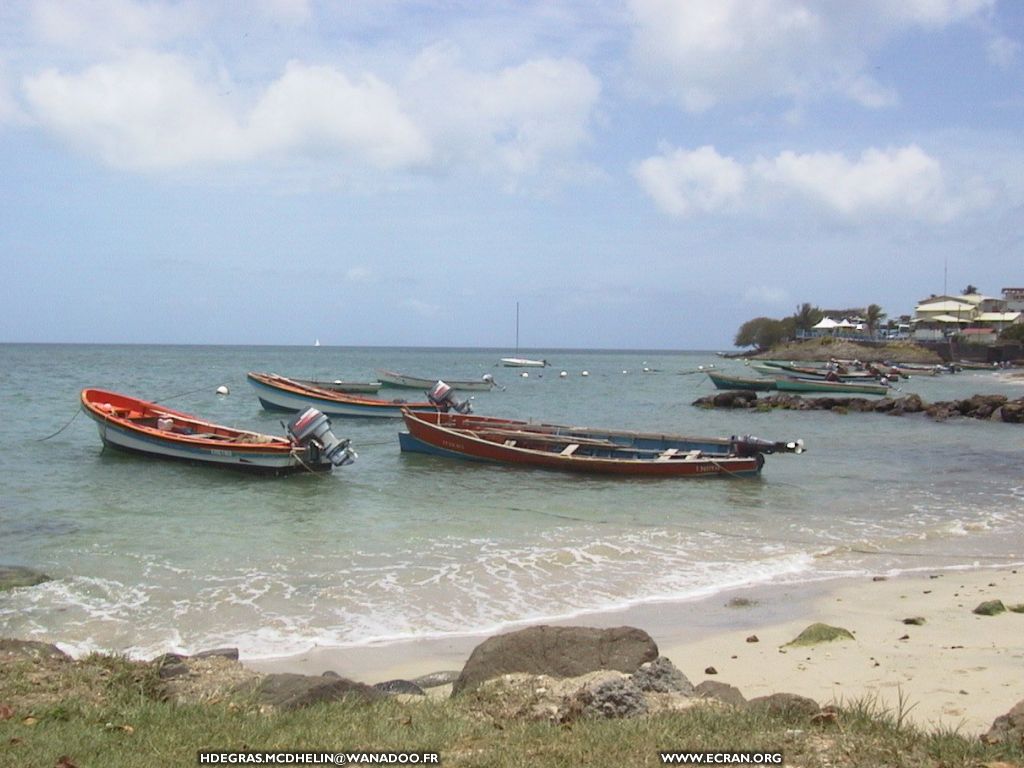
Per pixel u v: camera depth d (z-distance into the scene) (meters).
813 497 21.81
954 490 23.14
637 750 5.92
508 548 15.70
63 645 10.40
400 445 28.39
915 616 11.50
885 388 65.50
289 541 16.14
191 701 7.50
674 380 92.88
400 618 11.59
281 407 43.28
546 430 30.03
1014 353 123.12
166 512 19.00
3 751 6.12
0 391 54.81
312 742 6.29
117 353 180.25
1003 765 5.53
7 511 18.84
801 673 9.19
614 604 12.37
